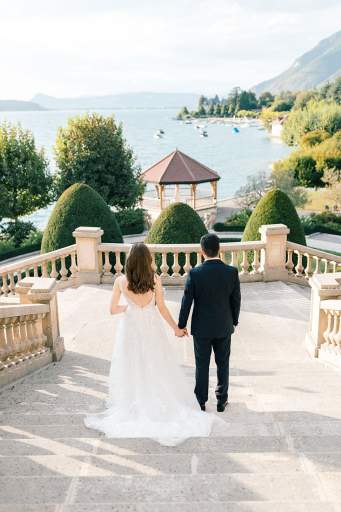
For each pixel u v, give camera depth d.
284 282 12.77
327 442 4.05
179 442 4.08
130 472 3.52
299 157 59.94
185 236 15.16
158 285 4.79
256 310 10.28
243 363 7.21
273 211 15.11
